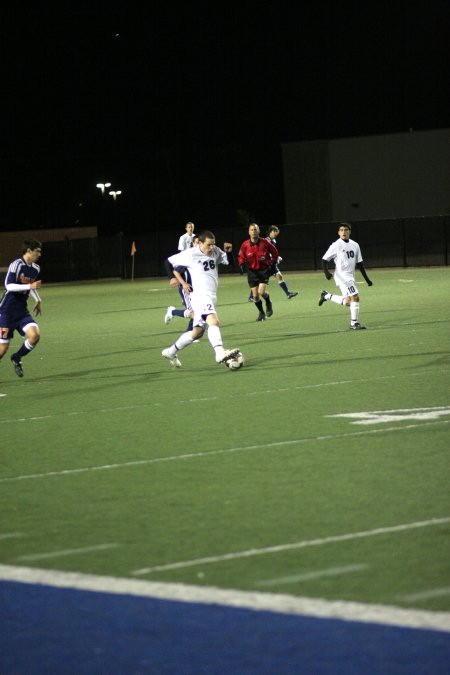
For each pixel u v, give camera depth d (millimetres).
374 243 126375
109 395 35750
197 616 13945
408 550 16500
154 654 12727
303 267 132250
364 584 14906
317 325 58969
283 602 14305
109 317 73250
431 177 156375
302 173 163250
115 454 25422
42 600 14906
